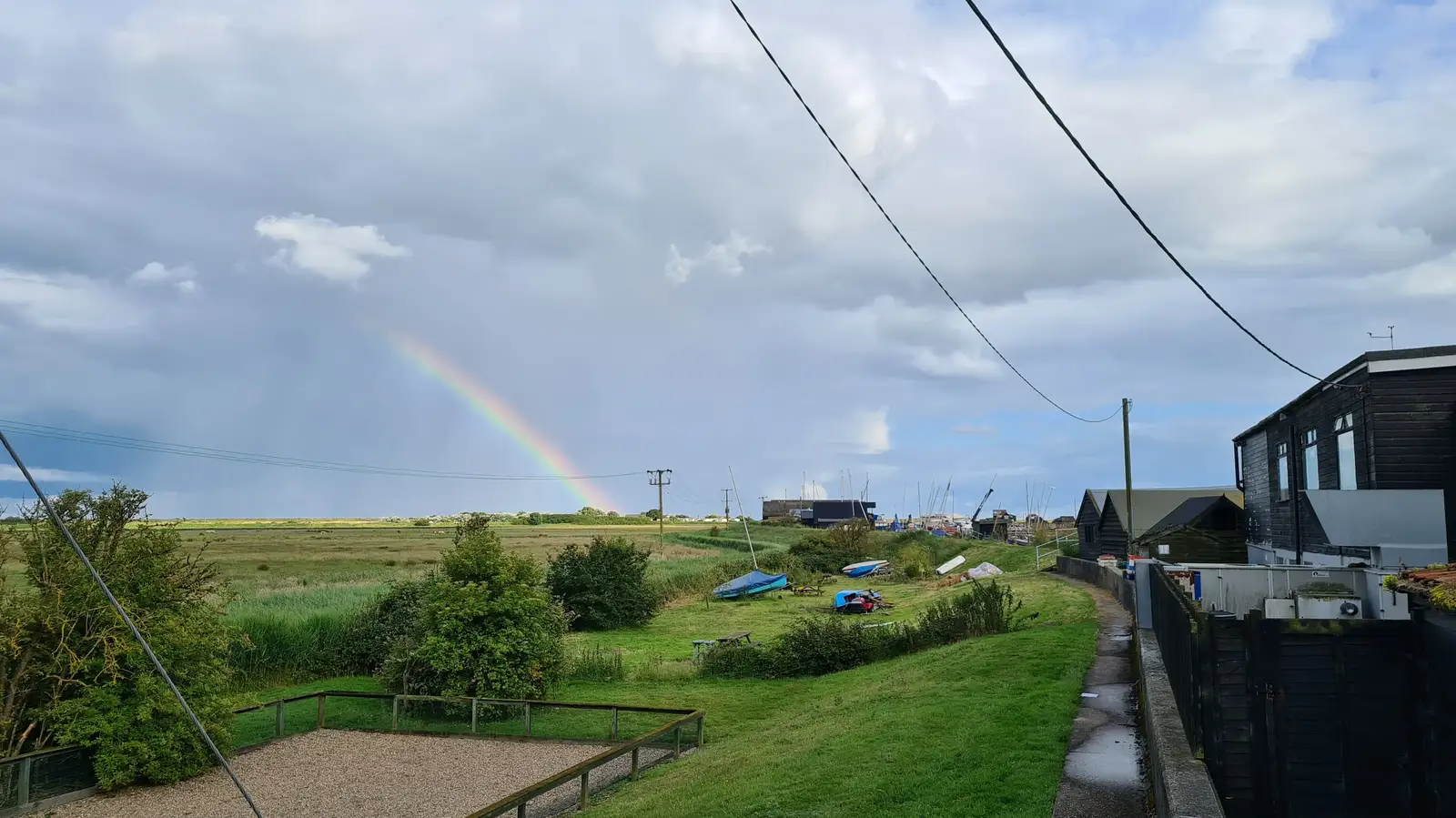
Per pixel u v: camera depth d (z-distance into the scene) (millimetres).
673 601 62875
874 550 87250
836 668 29219
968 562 80250
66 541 18562
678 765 18703
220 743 19766
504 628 25406
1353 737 9586
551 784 15031
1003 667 20016
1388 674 9539
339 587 53094
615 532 140125
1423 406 21125
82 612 18312
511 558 26828
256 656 30391
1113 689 16922
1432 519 20156
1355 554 22562
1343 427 23938
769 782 13609
